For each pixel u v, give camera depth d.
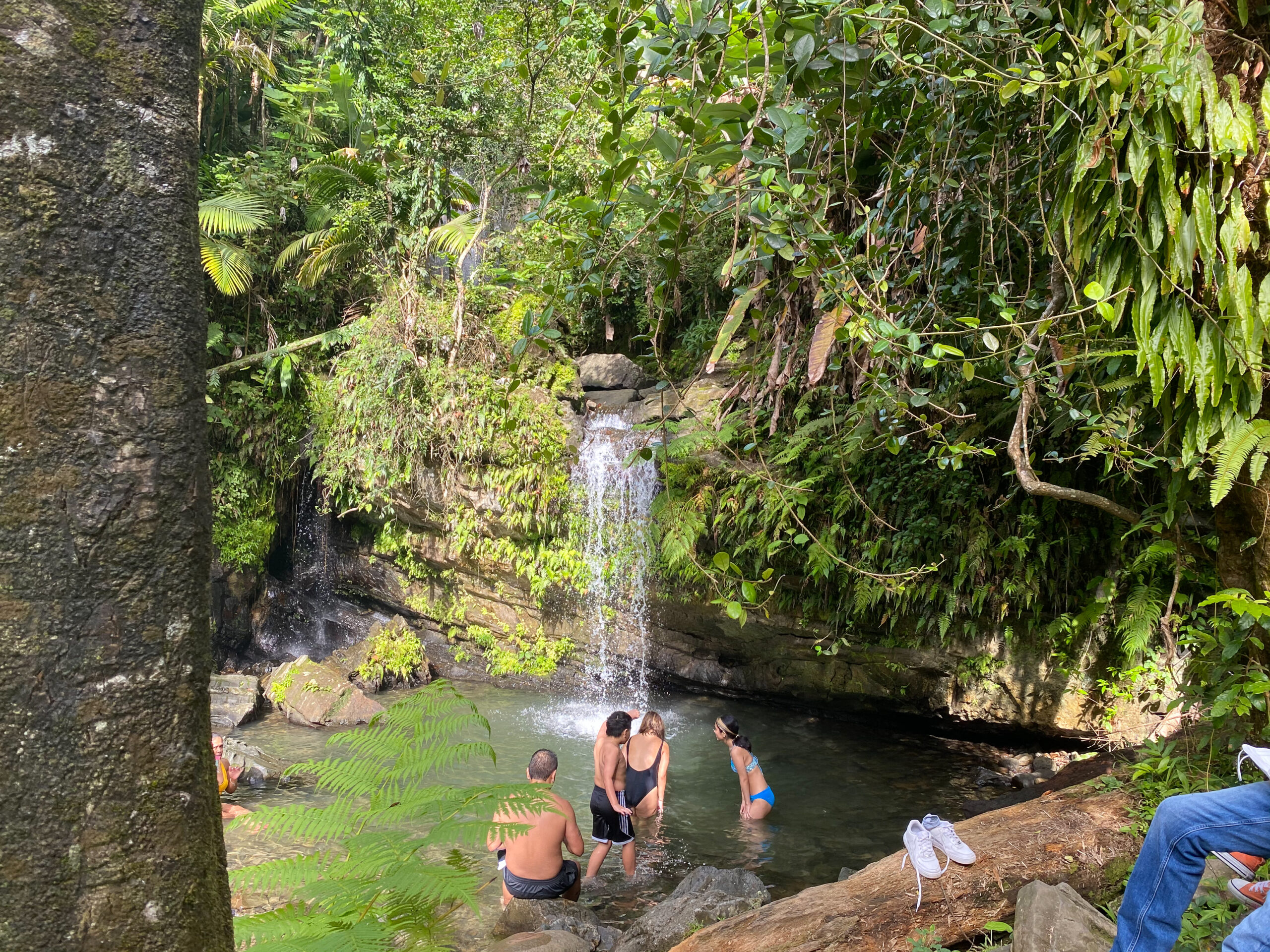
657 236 3.40
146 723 0.97
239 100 12.80
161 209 1.01
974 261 4.36
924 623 6.81
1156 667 5.44
